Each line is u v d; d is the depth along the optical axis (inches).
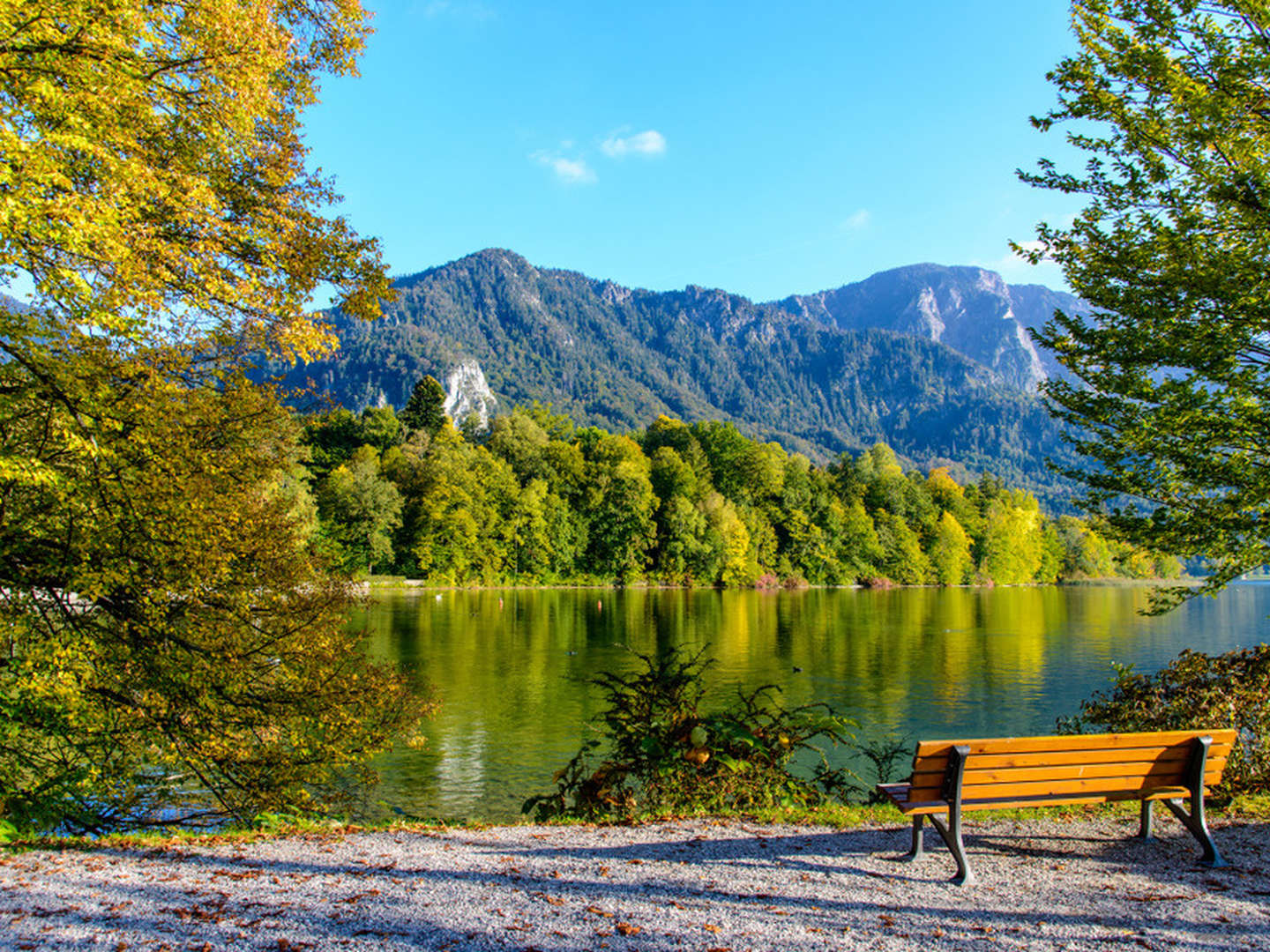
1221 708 341.7
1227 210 339.0
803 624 1800.0
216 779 410.9
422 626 1647.4
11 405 318.3
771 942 179.8
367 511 2632.9
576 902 207.8
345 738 418.6
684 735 349.7
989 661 1240.8
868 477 4227.4
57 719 361.4
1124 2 349.7
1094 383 375.2
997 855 256.8
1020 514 4188.0
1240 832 279.4
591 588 3036.4
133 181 279.6
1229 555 370.9
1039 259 387.5
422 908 201.6
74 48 275.0
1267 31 329.7
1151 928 190.9
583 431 4461.1
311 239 385.7
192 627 374.6
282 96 397.4
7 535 347.3
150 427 337.1
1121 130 356.8
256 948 172.9
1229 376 346.9
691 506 3255.4
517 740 721.6
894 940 182.4
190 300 331.0
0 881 223.8
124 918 192.4
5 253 271.6
